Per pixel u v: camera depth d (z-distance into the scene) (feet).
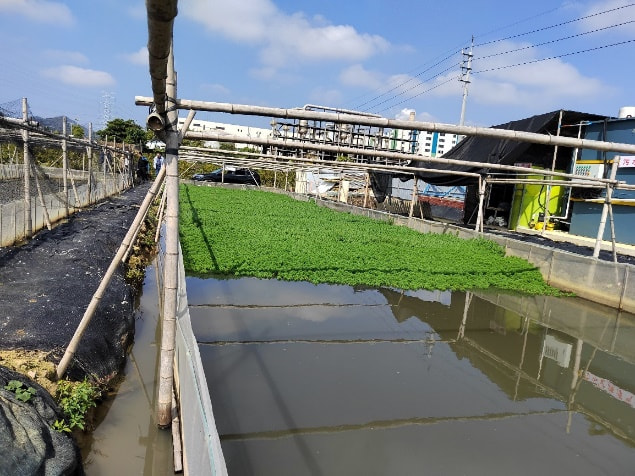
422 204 88.28
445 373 22.58
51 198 40.09
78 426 14.85
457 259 44.98
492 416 18.95
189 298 30.40
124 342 22.71
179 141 14.66
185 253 39.86
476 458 16.02
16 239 31.17
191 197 84.53
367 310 30.91
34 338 17.66
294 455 15.47
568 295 38.14
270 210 74.84
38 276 25.23
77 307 21.72
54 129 47.01
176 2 7.14
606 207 37.91
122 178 88.69
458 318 31.09
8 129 33.12
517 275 41.55
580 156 54.95
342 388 20.08
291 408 18.17
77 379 16.94
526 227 61.93
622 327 31.35
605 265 35.58
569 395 21.52
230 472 14.43
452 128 19.92
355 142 87.81
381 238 54.19
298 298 32.14
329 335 26.11
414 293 35.68
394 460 15.56
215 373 20.51
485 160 60.70
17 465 10.25
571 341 28.58
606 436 18.17
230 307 29.30
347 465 15.15
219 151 50.98
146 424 17.07
